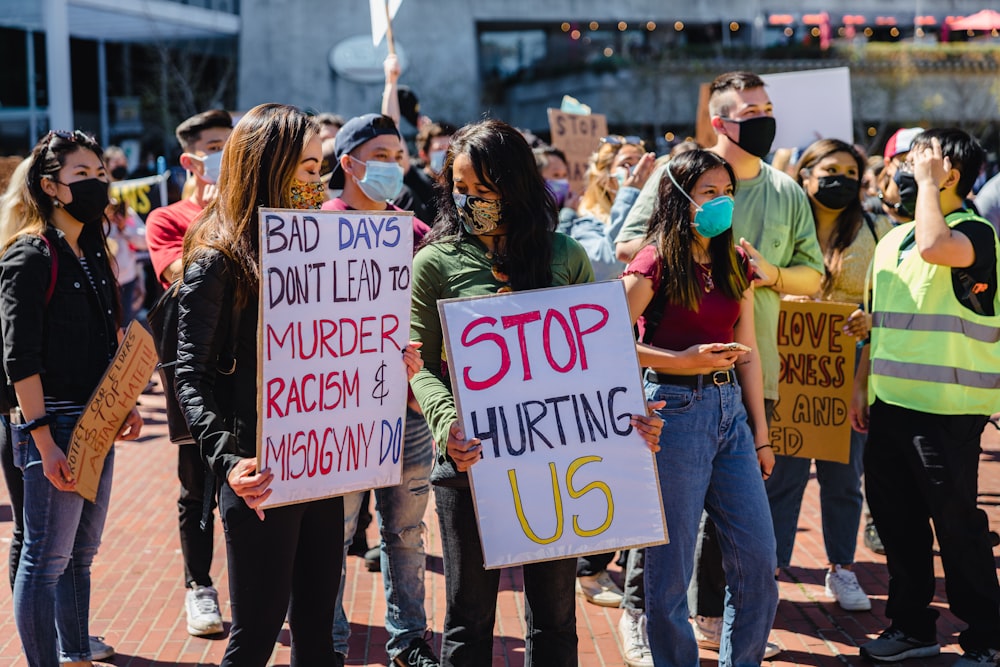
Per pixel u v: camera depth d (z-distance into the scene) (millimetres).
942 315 3998
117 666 4207
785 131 6570
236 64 31250
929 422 4016
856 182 5047
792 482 4879
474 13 33094
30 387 3502
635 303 3502
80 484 3574
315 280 2902
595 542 3047
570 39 34781
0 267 3543
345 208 4047
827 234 5262
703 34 35156
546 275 3137
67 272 3660
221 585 5203
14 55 26047
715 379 3508
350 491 3047
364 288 3004
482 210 3059
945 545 4020
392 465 3143
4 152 26281
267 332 2822
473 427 2971
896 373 4078
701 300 3504
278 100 31391
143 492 7172
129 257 10664
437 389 3121
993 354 3986
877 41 35156
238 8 31047
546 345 3041
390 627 4047
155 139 29188
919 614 4234
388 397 3098
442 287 3146
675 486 3449
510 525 2992
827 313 4781
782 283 4262
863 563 5586
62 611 3908
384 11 5441
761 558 3453
